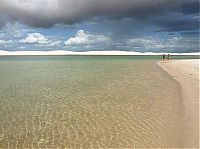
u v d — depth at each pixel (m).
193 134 10.55
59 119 13.85
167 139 10.27
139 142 10.15
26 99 19.36
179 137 10.35
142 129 11.63
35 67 53.41
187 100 16.61
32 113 15.21
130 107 15.85
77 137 11.05
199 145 9.48
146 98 18.30
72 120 13.58
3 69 48.06
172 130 11.23
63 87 24.86
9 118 14.22
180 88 21.45
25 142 10.68
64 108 16.25
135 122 12.73
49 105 17.20
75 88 24.05
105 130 11.80
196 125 11.61
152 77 30.86
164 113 13.99
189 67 44.31
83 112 15.14
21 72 41.44
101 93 21.05
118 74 35.59
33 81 29.81
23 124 13.10
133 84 25.50
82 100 18.53
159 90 21.28
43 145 10.30
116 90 22.27
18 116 14.62
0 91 23.08
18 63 71.31
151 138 10.49
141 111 14.74
